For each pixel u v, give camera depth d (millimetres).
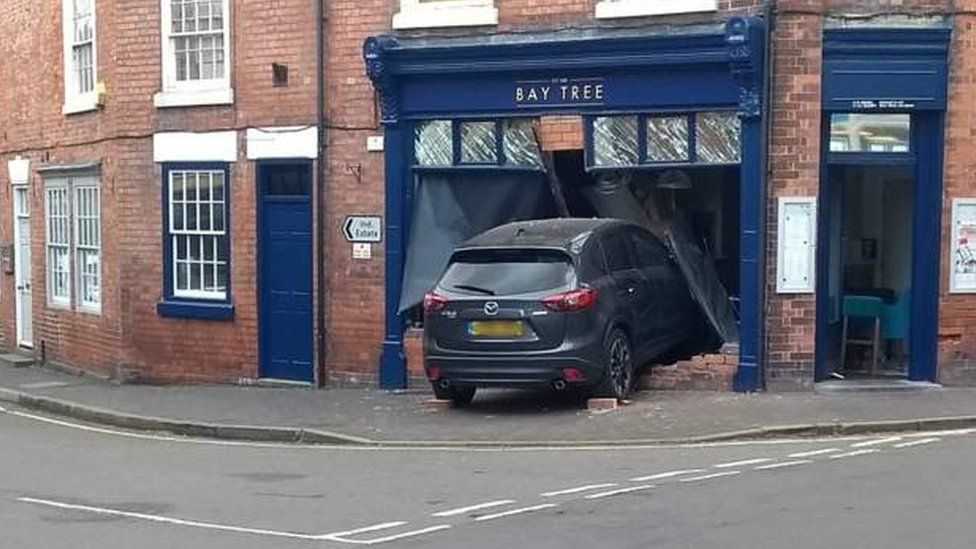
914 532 7648
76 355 20172
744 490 9133
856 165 13969
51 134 20828
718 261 14648
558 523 8320
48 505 9555
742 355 13602
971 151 13617
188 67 17578
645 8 13945
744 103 13414
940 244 13672
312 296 16438
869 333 14508
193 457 12094
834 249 14375
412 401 14727
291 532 8383
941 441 11219
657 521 8234
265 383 16891
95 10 18859
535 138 14961
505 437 12195
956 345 13773
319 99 16156
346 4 15938
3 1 22547
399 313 15641
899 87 13422
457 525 8414
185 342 17656
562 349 12688
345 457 11750
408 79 15430
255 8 16688
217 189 17328
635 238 14125
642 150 14289
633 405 13203
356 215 16031
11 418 15773
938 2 13383
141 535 8406
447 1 15227
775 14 13281
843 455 10555
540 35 14625
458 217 15516
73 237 20109
